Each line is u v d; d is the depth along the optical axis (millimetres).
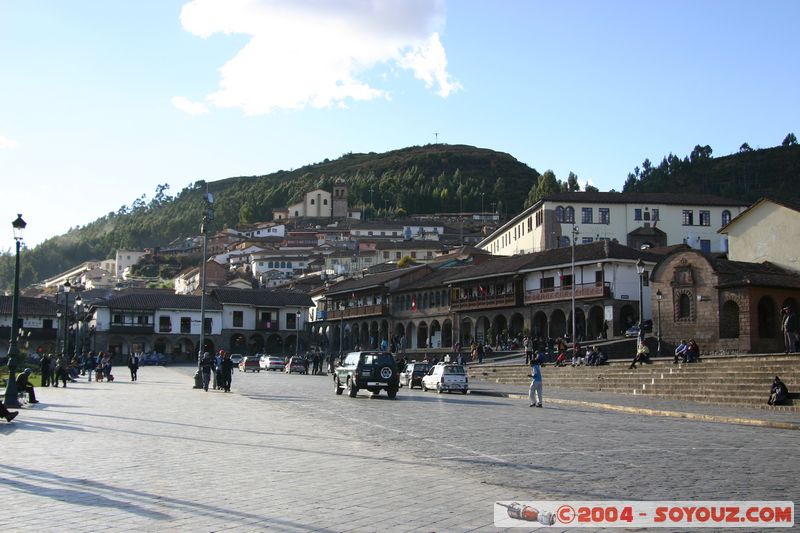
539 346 62000
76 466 13727
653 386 39531
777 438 20625
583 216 101812
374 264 160250
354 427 21938
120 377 61406
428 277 95875
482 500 11070
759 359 36094
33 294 196250
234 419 23547
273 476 12945
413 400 35875
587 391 44844
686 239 100000
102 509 10133
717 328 53375
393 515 9977
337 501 10859
